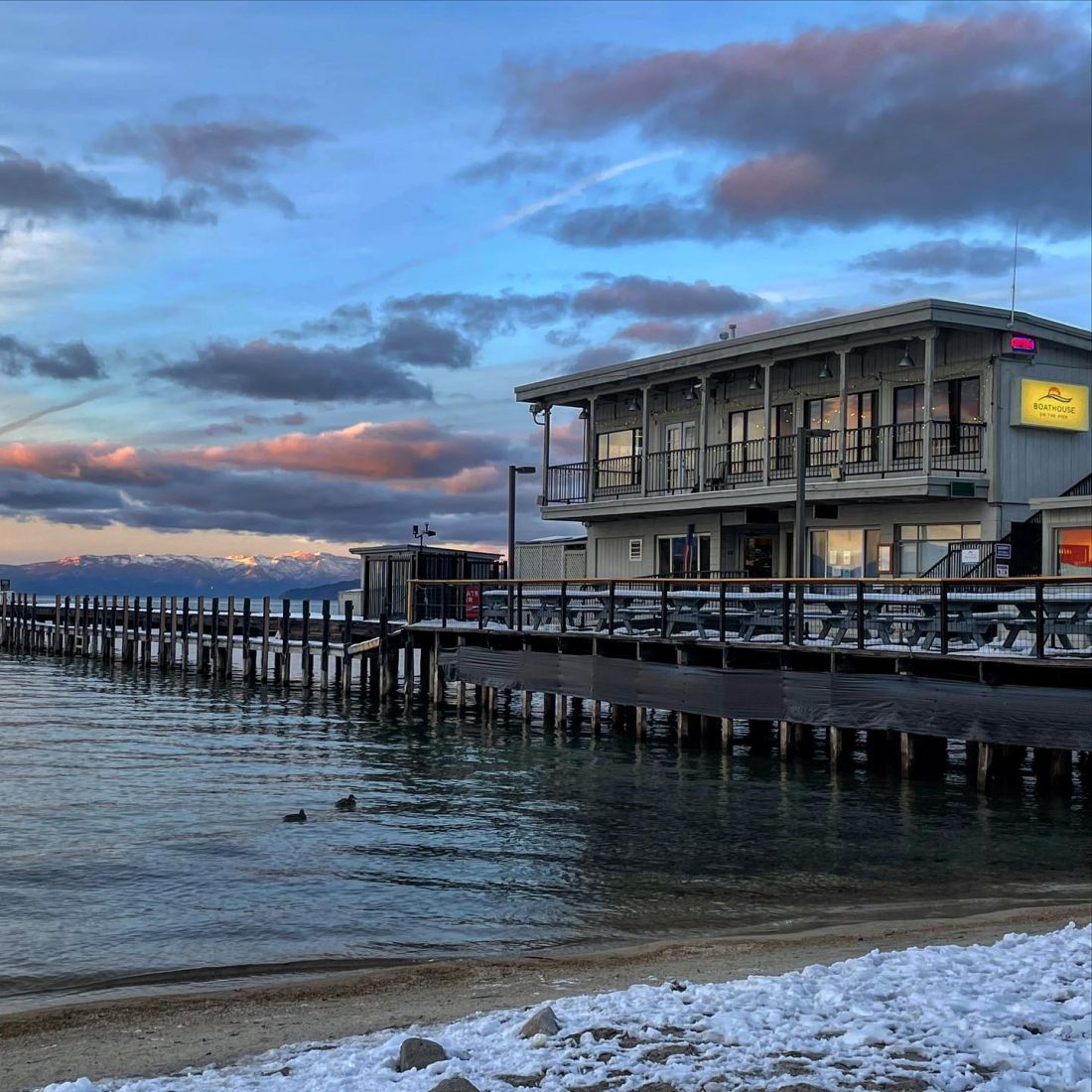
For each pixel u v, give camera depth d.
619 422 42.41
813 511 34.44
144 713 36.19
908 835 17.58
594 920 12.91
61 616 68.19
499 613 33.03
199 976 10.85
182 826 18.36
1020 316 30.09
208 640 50.84
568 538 45.03
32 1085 7.43
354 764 25.28
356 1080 6.50
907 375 32.34
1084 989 8.01
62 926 12.66
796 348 33.75
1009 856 16.19
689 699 25.45
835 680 22.41
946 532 31.52
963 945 10.57
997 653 19.59
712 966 10.25
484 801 20.67
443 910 13.37
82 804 20.27
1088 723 18.39
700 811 19.59
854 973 8.62
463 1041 7.33
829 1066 6.37
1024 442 30.91
